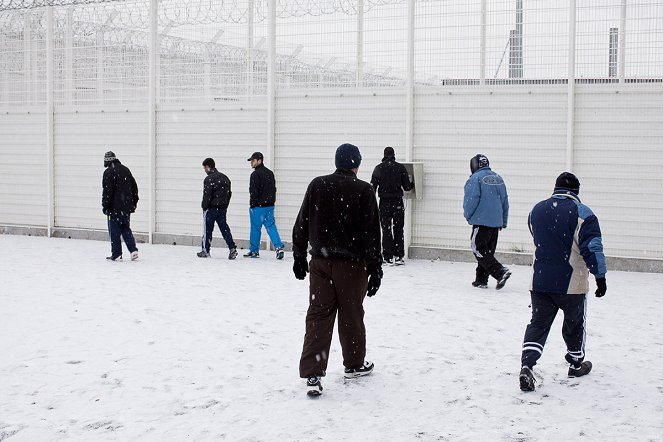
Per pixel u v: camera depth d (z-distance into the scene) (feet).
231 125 45.37
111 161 39.17
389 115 41.50
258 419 16.29
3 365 19.95
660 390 18.39
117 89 48.60
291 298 29.25
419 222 41.14
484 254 31.86
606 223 37.65
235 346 22.03
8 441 14.94
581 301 18.69
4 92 52.65
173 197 47.24
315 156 43.37
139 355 21.01
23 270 35.91
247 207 45.21
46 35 50.42
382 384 18.78
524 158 38.91
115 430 15.57
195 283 32.53
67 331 23.62
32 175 52.13
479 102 39.58
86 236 50.11
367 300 29.12
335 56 42.47
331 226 18.45
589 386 18.67
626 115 37.06
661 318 26.30
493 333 23.93
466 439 15.20
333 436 15.33
